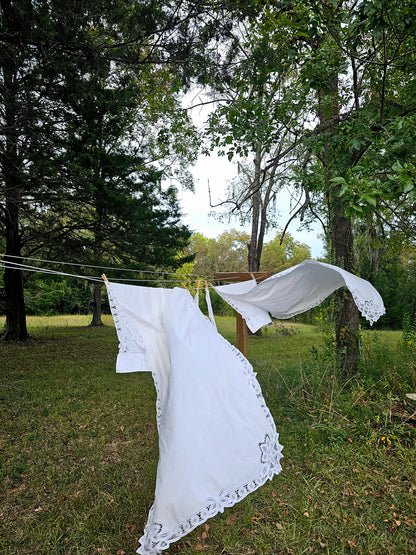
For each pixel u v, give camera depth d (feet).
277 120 17.49
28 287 68.28
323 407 14.92
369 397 15.71
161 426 7.89
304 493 10.36
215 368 8.49
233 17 21.81
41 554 8.34
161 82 32.32
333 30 14.23
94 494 10.64
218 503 7.18
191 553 8.35
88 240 33.73
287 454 12.50
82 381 22.59
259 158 40.19
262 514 9.72
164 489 7.07
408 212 18.52
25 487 10.98
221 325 48.73
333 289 14.46
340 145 14.73
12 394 19.49
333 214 19.56
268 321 14.28
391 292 43.70
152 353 9.35
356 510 9.68
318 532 8.92
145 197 30.04
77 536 8.89
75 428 15.24
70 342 38.45
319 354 19.16
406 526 9.02
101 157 25.85
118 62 23.70
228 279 17.47
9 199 23.88
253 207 42.50
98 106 24.80
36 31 19.43
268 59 20.20
